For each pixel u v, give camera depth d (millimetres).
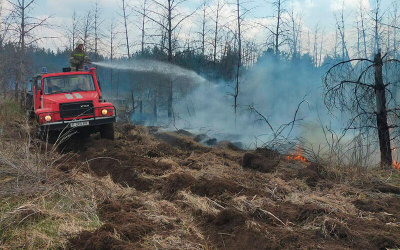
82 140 10039
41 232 4160
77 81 10586
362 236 4082
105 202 5211
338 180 6645
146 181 6254
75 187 5617
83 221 4508
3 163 5934
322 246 3896
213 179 5758
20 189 5027
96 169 7422
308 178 6508
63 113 9477
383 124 8414
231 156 8539
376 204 5133
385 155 8352
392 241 3879
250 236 4094
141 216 4758
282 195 5629
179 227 4512
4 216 4340
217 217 4562
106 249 3822
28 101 12930
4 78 14742
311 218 4516
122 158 7629
